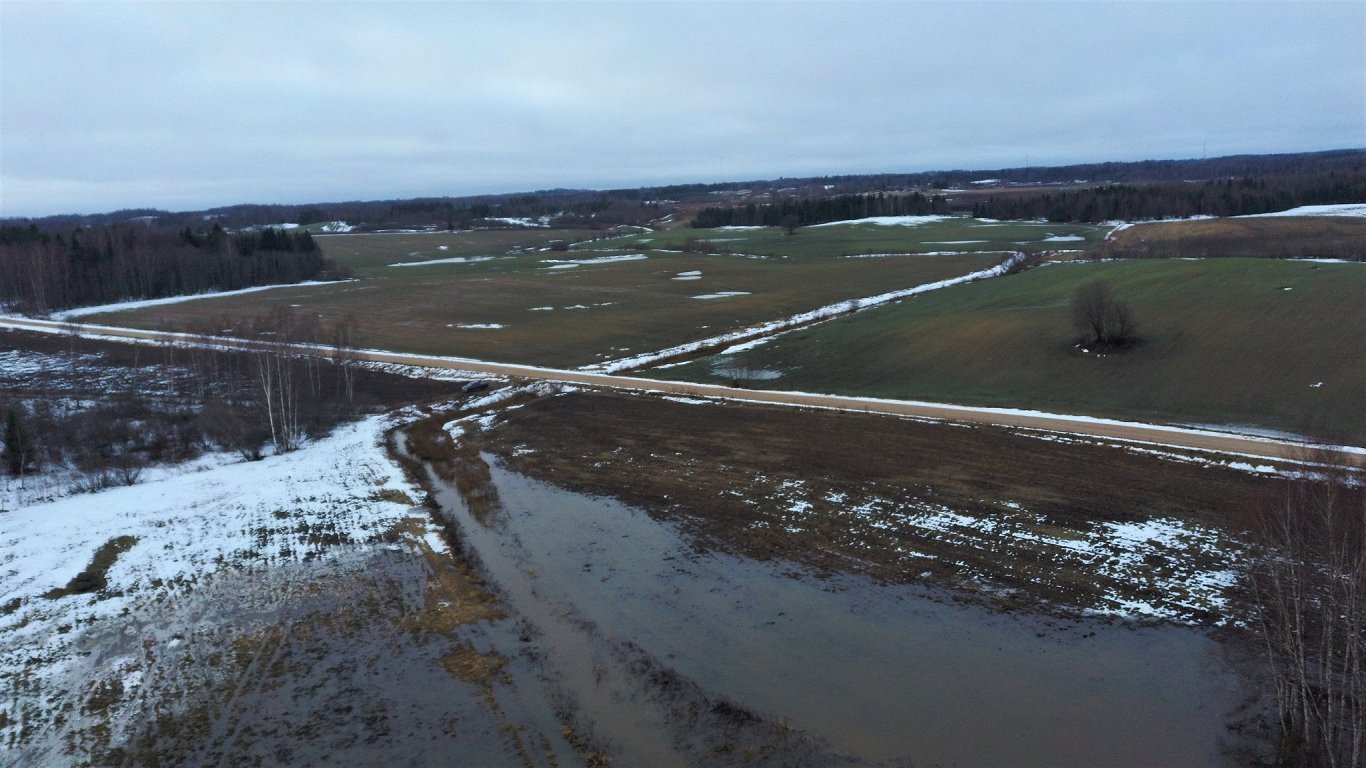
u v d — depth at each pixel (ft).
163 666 88.43
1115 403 159.84
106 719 79.10
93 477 151.02
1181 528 106.32
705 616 94.79
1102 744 69.56
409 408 200.75
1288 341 173.37
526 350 259.60
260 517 131.23
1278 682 70.59
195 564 114.42
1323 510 76.59
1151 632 85.71
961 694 77.46
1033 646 84.84
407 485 144.87
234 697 82.12
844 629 90.27
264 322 288.92
